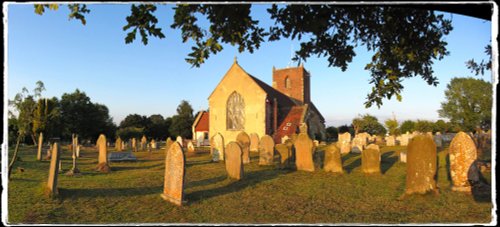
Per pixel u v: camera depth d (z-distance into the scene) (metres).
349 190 8.87
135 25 4.91
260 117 32.19
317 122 40.81
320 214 6.56
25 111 10.80
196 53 5.34
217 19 5.00
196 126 44.72
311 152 12.43
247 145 15.77
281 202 7.61
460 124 27.25
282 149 13.64
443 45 5.60
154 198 7.96
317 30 5.16
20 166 14.44
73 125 46.06
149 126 64.19
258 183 9.96
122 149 30.39
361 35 5.82
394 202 7.45
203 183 10.15
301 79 47.06
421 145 7.68
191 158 19.58
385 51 6.07
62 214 6.50
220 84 34.19
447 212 6.41
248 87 32.81
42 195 7.90
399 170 12.45
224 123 33.72
